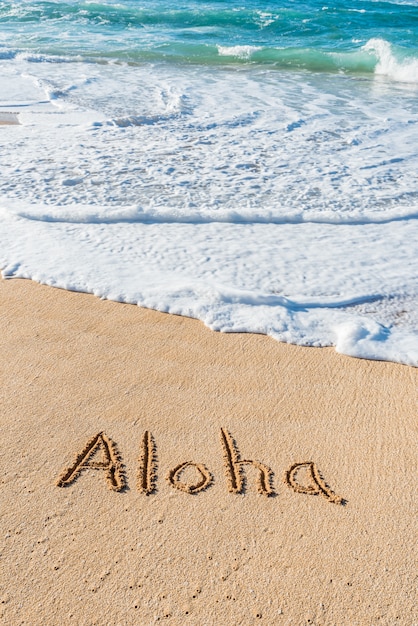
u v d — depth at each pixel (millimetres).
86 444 2834
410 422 3047
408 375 3406
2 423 2938
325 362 3500
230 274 4344
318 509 2541
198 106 9359
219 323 3795
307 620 2098
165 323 3799
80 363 3402
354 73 13109
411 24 18531
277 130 8125
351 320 3850
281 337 3689
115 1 22016
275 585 2213
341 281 4324
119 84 10836
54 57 13039
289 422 3025
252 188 5961
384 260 4645
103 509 2502
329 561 2309
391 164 6871
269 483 2662
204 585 2203
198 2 22531
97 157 6719
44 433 2891
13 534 2371
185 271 4367
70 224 5020
